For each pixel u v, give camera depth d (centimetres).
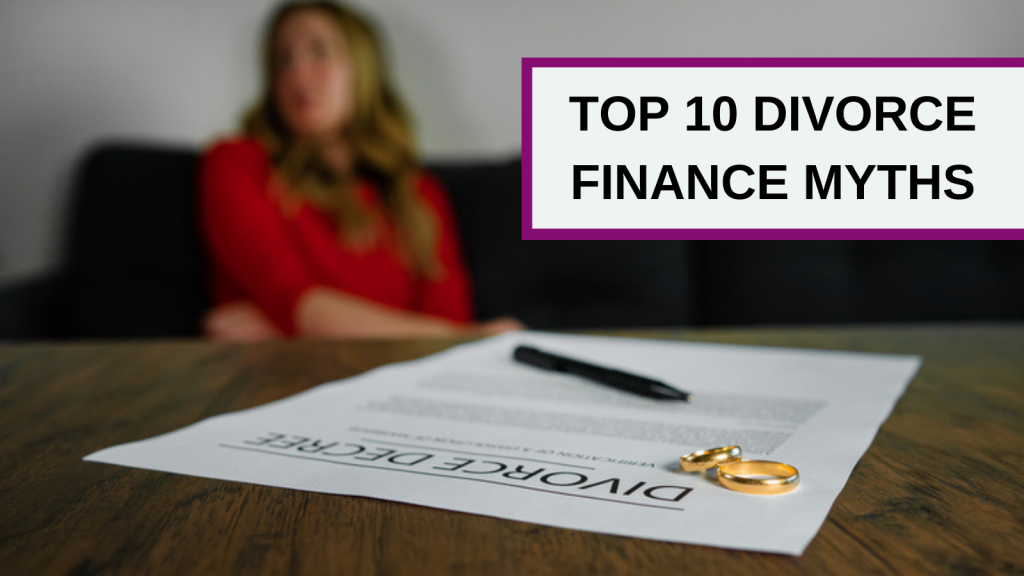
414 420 33
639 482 25
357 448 29
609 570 18
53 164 157
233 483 25
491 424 32
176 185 135
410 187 145
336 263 141
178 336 131
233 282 131
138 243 130
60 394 41
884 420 34
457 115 166
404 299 144
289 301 124
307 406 36
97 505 23
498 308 141
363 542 20
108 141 149
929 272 137
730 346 57
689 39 165
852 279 139
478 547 20
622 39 165
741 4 165
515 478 25
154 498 24
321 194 141
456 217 145
